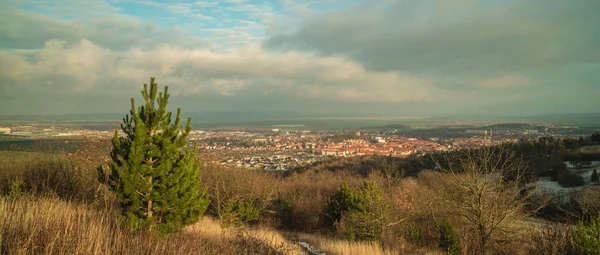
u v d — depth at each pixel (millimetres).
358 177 31531
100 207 8352
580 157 35844
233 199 14945
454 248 11969
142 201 6707
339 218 18031
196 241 6895
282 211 19891
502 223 9906
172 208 6930
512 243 10492
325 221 20766
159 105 6949
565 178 28031
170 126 7023
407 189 19641
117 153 6934
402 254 12781
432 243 14977
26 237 4684
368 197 15297
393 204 16391
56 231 5102
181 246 5961
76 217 6355
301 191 25031
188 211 7242
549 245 8266
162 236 6637
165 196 6785
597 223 8367
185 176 7152
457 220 11930
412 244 14523
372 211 15008
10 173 10227
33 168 10570
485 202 9789
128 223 6473
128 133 6934
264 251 7949
